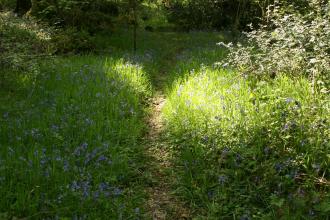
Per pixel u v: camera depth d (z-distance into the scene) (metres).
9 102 7.93
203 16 23.39
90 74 10.30
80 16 16.56
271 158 5.79
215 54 13.07
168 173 6.24
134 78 10.28
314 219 4.65
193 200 5.47
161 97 10.25
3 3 17.69
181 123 7.37
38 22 14.80
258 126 6.37
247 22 20.59
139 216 5.11
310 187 5.18
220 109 7.27
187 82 9.55
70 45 13.98
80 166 5.84
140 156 6.75
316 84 7.38
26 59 9.66
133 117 7.95
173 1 25.97
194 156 6.34
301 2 12.76
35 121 7.04
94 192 5.13
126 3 19.09
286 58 8.19
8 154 5.83
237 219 5.02
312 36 7.48
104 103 8.23
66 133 6.75
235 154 6.08
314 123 6.04
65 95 8.65
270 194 5.27
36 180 5.22
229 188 5.45
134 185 5.86
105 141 6.59
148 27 22.89
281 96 7.35
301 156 5.55
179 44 18.00
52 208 4.90
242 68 9.05
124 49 15.74
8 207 4.83
